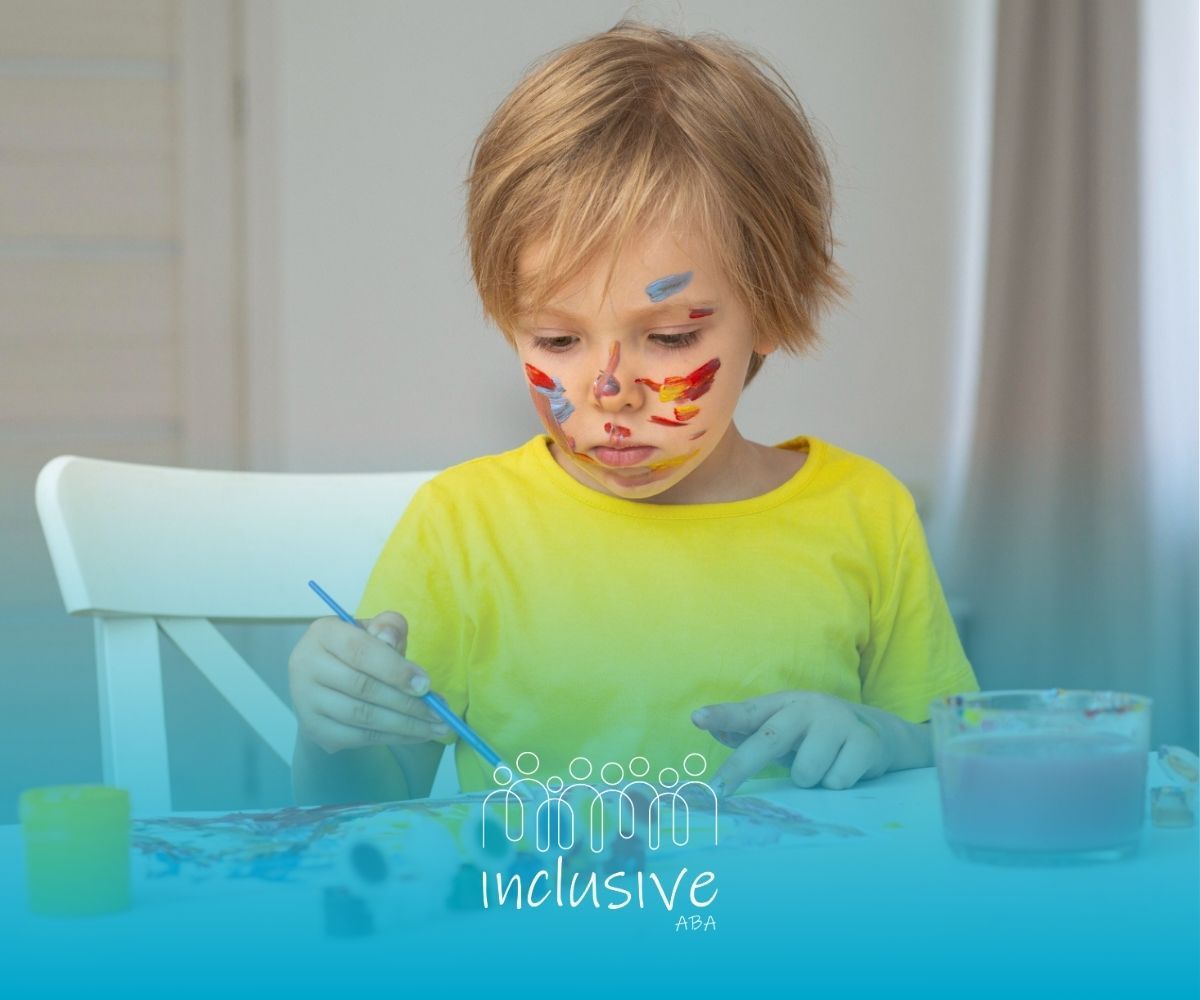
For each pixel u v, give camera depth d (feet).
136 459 8.13
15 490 7.98
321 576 3.51
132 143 8.03
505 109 2.93
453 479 3.43
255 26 8.09
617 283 2.68
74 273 8.02
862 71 8.66
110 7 7.93
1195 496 7.72
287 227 8.21
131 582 3.26
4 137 7.90
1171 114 7.62
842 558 3.30
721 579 3.22
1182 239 7.63
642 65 2.89
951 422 8.74
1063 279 7.83
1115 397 7.72
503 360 8.42
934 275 8.73
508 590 3.22
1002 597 8.11
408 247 8.31
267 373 8.23
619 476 2.91
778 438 8.65
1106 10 7.65
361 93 8.23
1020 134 7.95
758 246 2.87
